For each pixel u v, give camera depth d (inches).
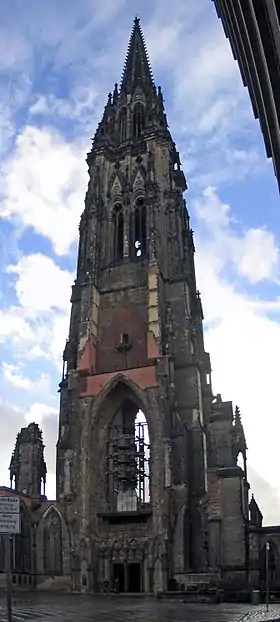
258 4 941.8
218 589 2770.7
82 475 3624.5
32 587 3481.8
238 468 3297.2
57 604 2146.9
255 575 3038.9
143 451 3676.2
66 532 3570.4
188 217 4940.9
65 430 3784.5
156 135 4849.9
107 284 4313.5
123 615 1604.3
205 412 4099.4
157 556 3267.7
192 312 4343.0
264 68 1069.1
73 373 3932.1
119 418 3924.7
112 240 4594.0
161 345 3821.4
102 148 4923.7
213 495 3272.6
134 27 5900.6
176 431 3543.3
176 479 3427.7
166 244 4384.8
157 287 4035.4
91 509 3572.8
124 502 3676.2
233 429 3590.1
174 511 3363.7
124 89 5378.9
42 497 3784.5
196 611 1815.9
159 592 2844.5
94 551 3506.4
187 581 3157.0
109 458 3745.1
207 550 3191.4
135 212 4618.6
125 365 3981.3
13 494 3592.5
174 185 4830.2
